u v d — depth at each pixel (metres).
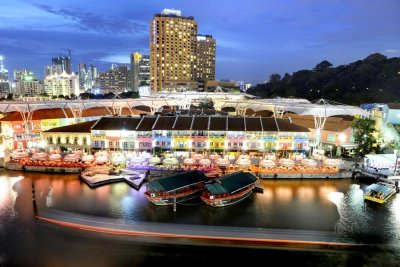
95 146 87.94
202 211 57.22
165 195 58.59
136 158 78.12
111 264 42.53
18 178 74.25
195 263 43.00
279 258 44.09
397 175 70.88
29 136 98.88
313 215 55.69
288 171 73.94
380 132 96.12
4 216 54.91
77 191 66.00
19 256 44.00
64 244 46.94
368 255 44.75
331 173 73.75
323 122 93.94
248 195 63.84
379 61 191.50
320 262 43.28
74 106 112.00
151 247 46.41
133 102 137.62
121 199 61.94
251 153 85.00
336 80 199.62
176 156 82.81
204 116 91.75
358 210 57.91
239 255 44.69
